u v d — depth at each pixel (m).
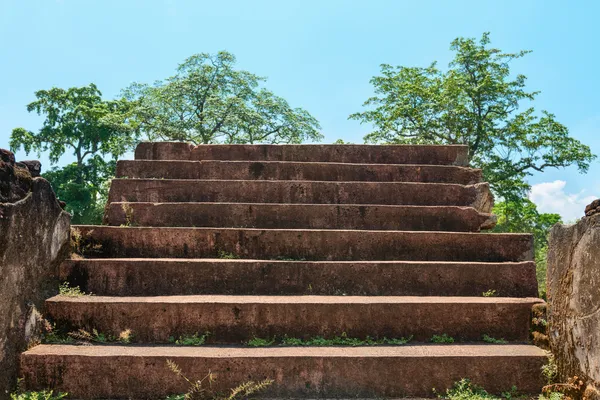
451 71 20.06
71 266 5.32
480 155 20.20
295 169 7.59
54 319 4.87
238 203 6.67
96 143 26.67
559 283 4.55
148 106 23.80
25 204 4.50
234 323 4.89
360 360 4.45
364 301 5.05
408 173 7.68
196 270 5.40
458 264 5.57
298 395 4.41
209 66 24.41
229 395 4.37
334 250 6.02
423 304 5.00
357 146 8.05
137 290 5.32
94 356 4.36
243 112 23.67
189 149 8.00
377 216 6.72
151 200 7.04
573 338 4.18
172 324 4.88
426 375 4.46
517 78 19.08
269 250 6.00
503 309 5.04
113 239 5.93
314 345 4.80
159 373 4.37
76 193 24.30
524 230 18.94
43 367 4.32
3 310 4.11
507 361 4.50
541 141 19.25
